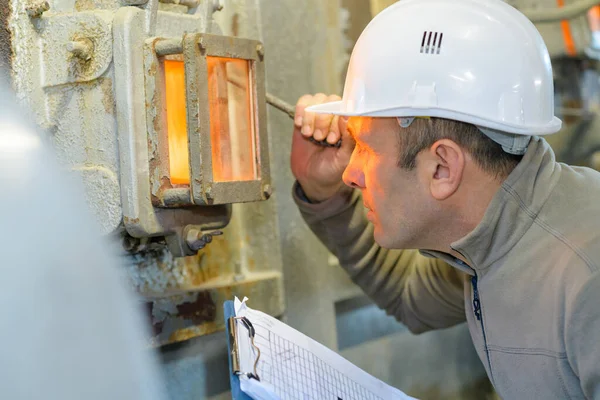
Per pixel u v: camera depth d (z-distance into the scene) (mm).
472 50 904
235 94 1026
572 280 839
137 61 926
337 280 1558
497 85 901
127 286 1058
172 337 1104
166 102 961
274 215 1346
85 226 654
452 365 1974
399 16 953
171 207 968
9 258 565
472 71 900
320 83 1515
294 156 1238
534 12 1840
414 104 904
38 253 588
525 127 898
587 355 814
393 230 989
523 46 922
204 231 1032
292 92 1434
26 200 608
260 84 1047
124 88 917
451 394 1959
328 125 1171
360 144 999
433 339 1907
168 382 1152
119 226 946
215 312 1188
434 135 925
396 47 928
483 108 900
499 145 920
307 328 1460
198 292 1154
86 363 585
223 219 1063
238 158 1029
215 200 948
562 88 2010
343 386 938
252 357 858
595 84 2053
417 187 952
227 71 1012
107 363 605
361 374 980
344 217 1282
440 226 973
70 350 576
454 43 908
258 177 1046
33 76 964
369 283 1369
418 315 1350
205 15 1055
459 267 1007
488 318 949
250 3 1307
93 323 608
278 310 1334
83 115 956
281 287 1343
